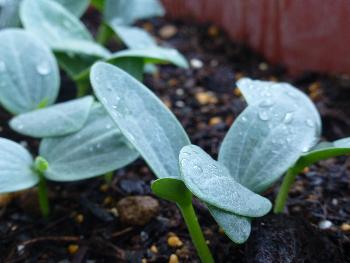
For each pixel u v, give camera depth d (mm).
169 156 157
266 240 169
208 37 322
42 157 190
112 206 209
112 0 287
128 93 160
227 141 170
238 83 185
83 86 246
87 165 185
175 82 285
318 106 254
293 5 265
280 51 287
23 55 219
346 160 226
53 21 251
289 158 163
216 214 143
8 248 195
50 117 190
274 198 205
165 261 186
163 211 203
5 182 174
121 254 189
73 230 201
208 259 171
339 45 259
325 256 175
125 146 188
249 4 290
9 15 262
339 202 205
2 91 211
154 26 342
